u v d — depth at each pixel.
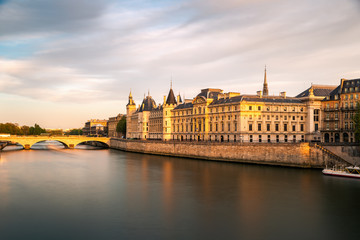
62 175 118.94
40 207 77.00
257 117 164.38
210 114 185.12
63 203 80.38
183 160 167.00
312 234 61.09
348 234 61.16
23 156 187.75
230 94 181.38
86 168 137.25
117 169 133.88
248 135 163.00
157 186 99.12
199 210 74.56
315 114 167.38
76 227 64.19
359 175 107.25
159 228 63.53
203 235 60.22
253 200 82.69
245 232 61.78
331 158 126.12
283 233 61.44
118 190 93.94
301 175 113.75
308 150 127.81
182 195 87.88
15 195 88.06
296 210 74.69
